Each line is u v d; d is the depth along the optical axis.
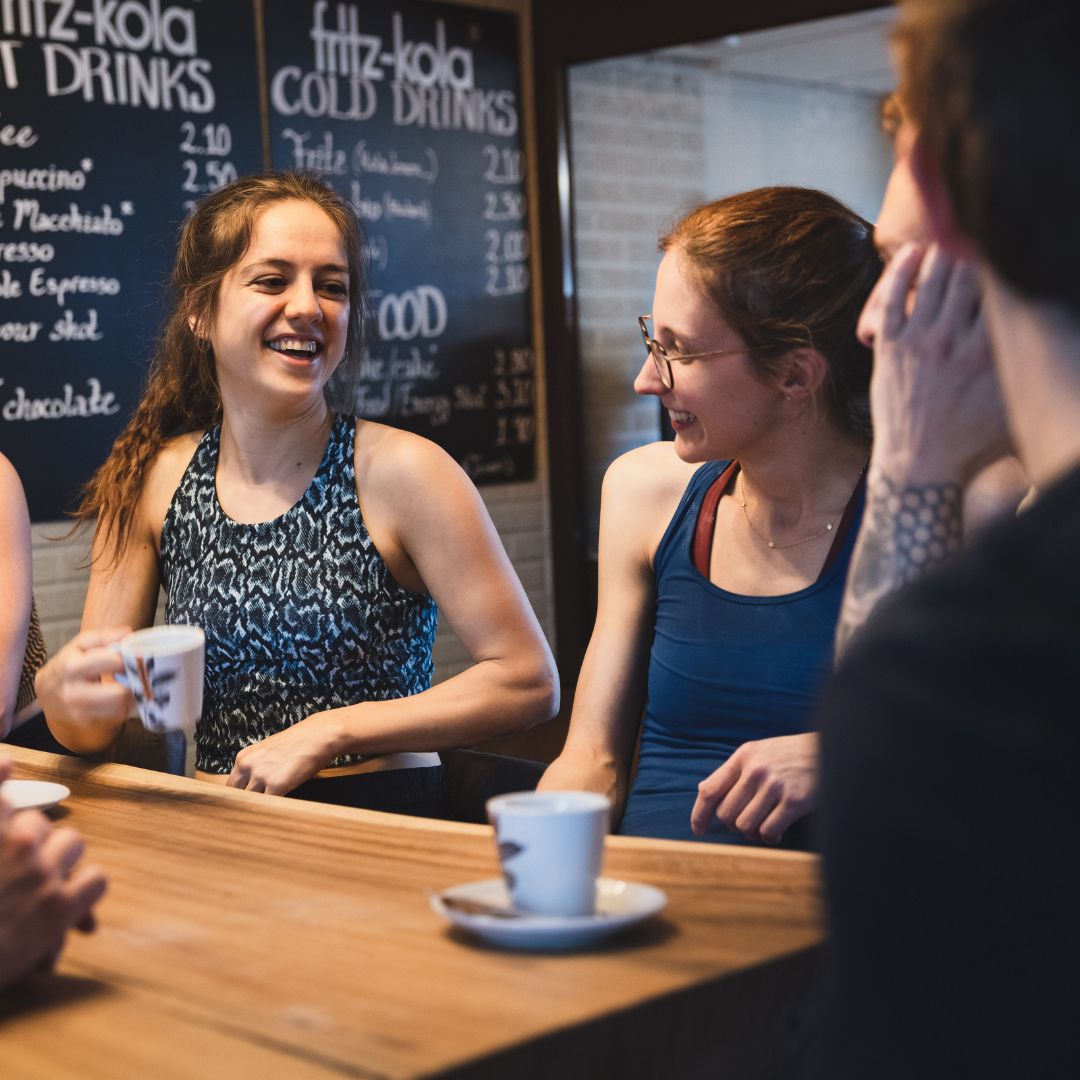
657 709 1.73
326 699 2.05
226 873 1.20
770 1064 0.93
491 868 1.19
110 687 1.67
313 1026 0.83
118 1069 0.79
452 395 5.22
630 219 5.49
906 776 0.54
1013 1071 0.52
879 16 4.70
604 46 5.19
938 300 1.09
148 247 4.38
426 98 5.09
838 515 1.64
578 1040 0.82
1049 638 0.52
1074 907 0.51
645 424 5.67
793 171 5.39
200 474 2.14
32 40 4.10
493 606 2.01
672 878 1.13
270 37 4.64
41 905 0.91
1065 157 0.56
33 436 4.17
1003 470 1.35
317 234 2.08
